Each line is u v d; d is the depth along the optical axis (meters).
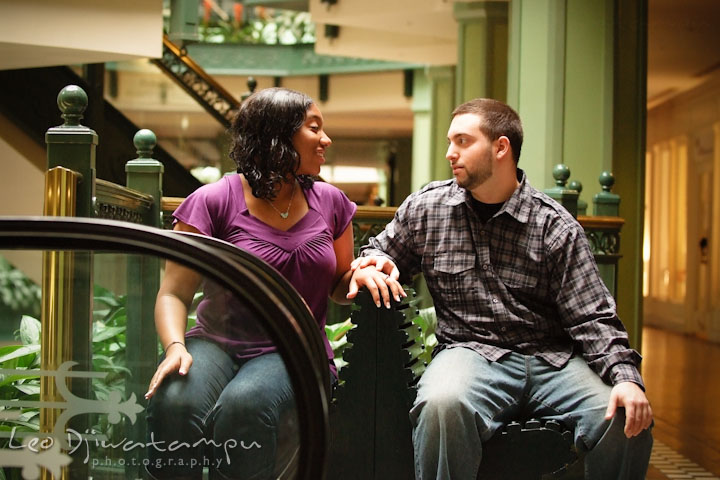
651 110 14.11
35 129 7.11
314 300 2.55
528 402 2.57
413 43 10.77
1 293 1.92
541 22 6.42
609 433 2.40
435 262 2.70
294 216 2.56
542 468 2.45
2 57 5.51
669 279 13.52
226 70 14.43
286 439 1.89
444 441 2.34
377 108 14.04
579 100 6.42
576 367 2.55
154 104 8.27
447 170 11.68
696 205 12.23
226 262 1.68
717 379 7.93
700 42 8.92
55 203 2.58
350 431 2.53
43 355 1.95
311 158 2.55
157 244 1.68
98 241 1.68
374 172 15.67
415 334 2.70
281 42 14.70
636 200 6.80
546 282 2.64
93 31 5.19
